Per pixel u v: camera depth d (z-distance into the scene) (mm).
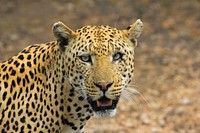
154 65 17766
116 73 7875
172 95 15680
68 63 7973
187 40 19828
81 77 7910
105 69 7758
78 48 7855
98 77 7734
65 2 22391
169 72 17203
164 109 14914
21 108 8188
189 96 15578
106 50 7801
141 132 13766
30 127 8188
